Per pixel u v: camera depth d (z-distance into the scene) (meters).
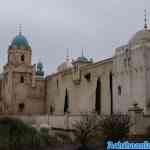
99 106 54.75
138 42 44.69
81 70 63.00
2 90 83.50
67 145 33.41
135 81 44.75
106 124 32.31
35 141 30.94
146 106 41.81
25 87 78.12
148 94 42.53
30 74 79.25
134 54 45.41
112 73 50.88
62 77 71.94
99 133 34.16
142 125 33.59
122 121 32.38
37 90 79.81
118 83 48.94
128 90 46.12
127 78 46.62
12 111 75.19
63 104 70.00
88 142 33.22
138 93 43.78
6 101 79.12
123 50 48.19
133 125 33.06
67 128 48.84
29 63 79.75
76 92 64.56
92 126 36.09
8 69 79.12
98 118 40.88
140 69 43.81
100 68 55.62
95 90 56.69
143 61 43.31
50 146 32.78
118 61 49.34
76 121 41.53
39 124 55.62
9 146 28.91
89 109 58.22
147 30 45.88
